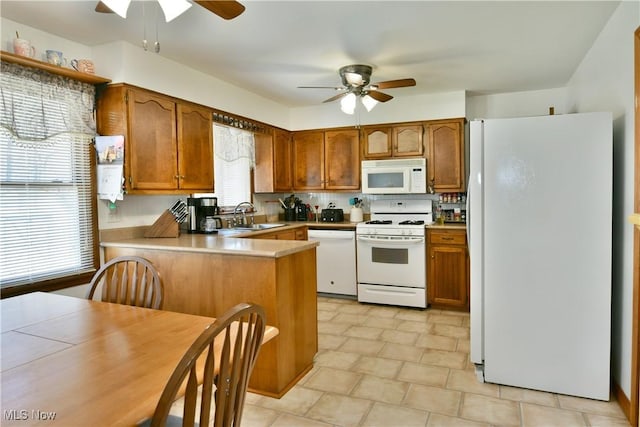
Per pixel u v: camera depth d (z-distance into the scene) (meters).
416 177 4.50
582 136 2.31
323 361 2.92
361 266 4.45
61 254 2.74
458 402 2.34
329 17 2.50
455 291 4.12
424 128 4.51
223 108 3.85
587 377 2.35
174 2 1.60
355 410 2.27
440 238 4.16
